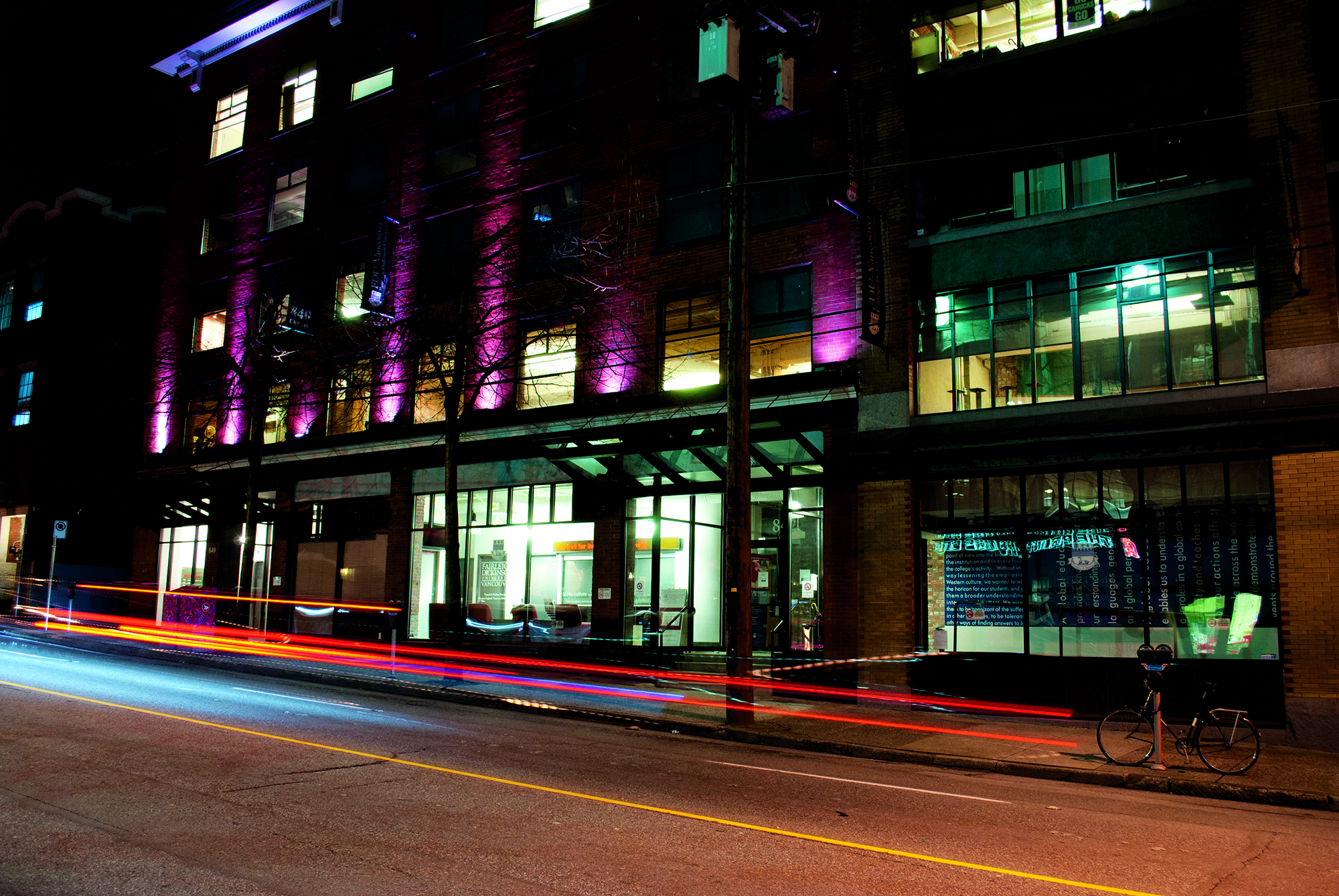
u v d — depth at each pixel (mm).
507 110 24906
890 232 17984
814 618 18594
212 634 25969
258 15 31000
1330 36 14680
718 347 20344
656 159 21844
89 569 34812
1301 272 14227
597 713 14875
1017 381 16734
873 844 7094
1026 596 16062
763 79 15102
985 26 18062
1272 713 13695
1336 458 13523
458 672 19797
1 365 36719
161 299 32625
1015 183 17281
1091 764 11297
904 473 17109
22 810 7219
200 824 6957
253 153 31062
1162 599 14898
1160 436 14641
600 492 21391
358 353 25594
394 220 26312
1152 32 15875
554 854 6441
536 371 23359
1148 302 15695
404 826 7082
